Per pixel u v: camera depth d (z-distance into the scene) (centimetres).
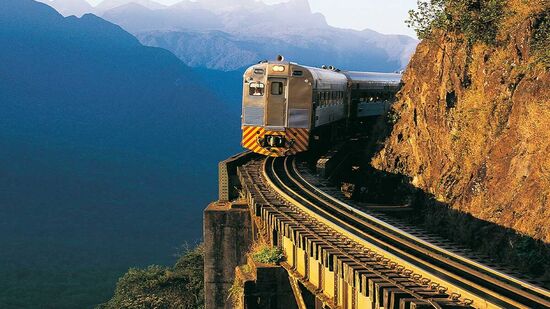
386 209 2453
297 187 2072
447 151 2300
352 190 3359
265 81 2627
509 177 1805
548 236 1521
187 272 4025
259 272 1655
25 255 14938
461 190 2103
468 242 1912
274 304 1655
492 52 2159
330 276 1264
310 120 2648
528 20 1958
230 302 2269
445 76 2419
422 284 941
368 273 1002
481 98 2155
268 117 2641
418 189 2494
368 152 3216
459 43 2378
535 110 1728
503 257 1688
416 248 1230
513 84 1953
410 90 2809
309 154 3098
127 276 4138
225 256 2264
